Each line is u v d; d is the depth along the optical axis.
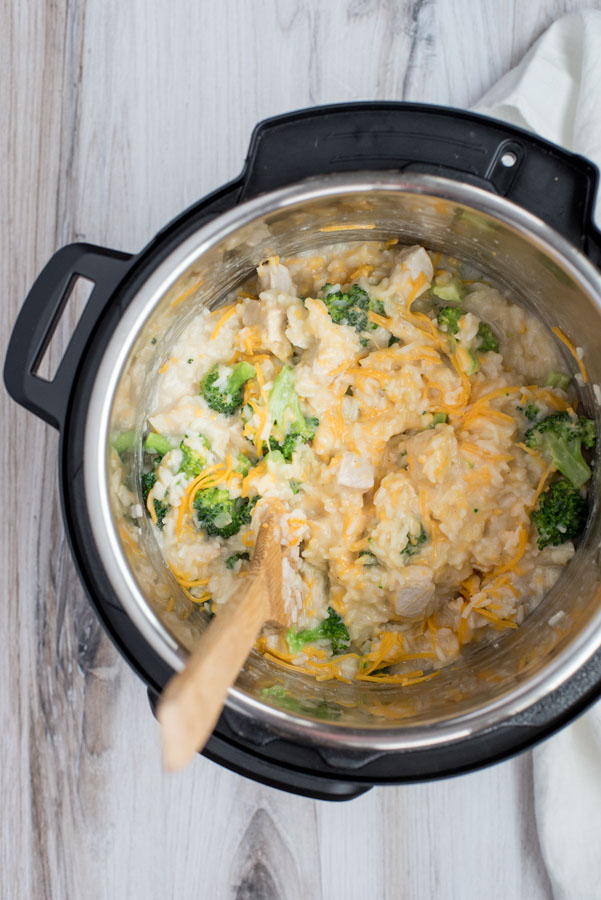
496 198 0.49
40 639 0.62
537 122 0.59
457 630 0.56
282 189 0.50
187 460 0.55
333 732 0.49
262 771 0.52
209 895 0.61
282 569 0.54
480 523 0.56
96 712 0.62
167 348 0.56
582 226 0.50
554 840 0.58
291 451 0.56
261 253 0.55
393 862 0.61
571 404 0.56
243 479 0.56
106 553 0.49
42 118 0.62
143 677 0.51
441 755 0.50
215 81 0.62
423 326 0.56
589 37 0.58
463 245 0.55
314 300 0.55
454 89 0.61
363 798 0.61
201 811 0.61
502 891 0.60
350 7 0.62
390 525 0.55
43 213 0.62
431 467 0.55
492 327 0.57
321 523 0.56
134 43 0.62
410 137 0.51
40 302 0.51
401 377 0.56
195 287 0.54
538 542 0.55
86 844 0.62
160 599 0.52
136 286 0.51
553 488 0.55
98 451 0.49
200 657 0.40
